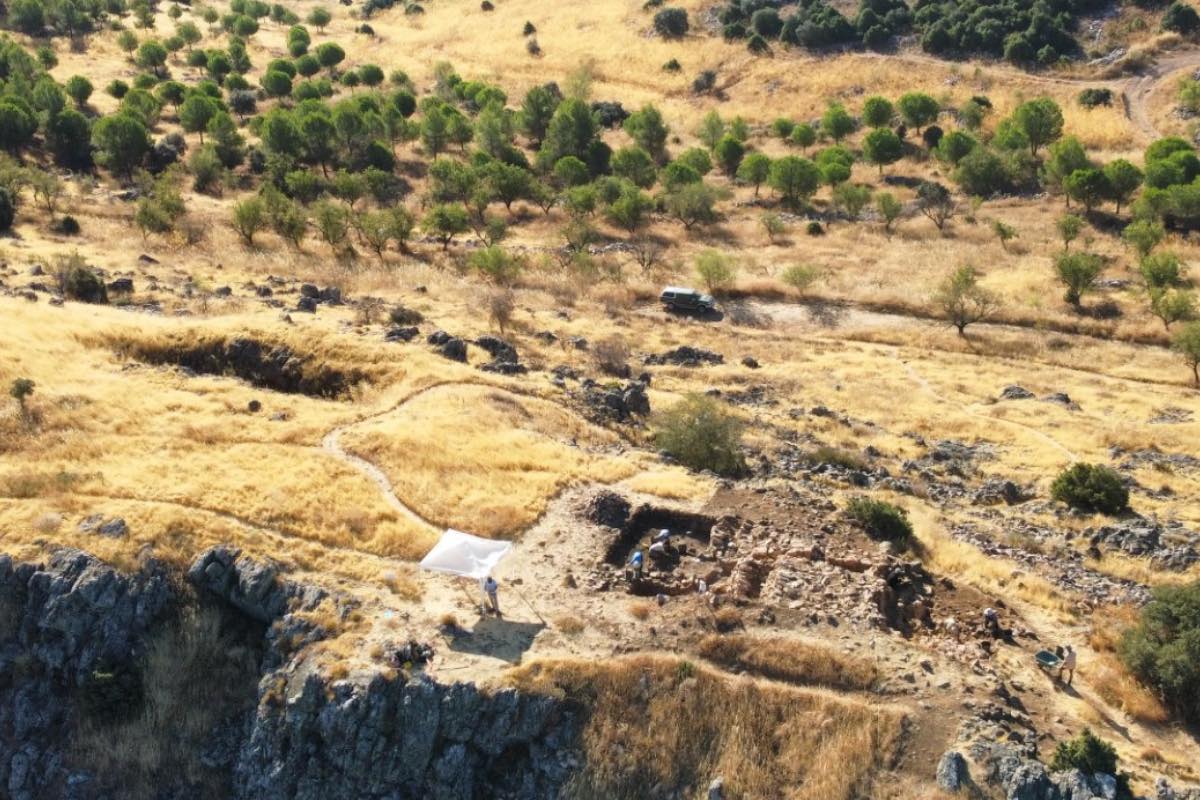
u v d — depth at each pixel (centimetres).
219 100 12238
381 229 8306
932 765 2817
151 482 3809
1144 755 2886
